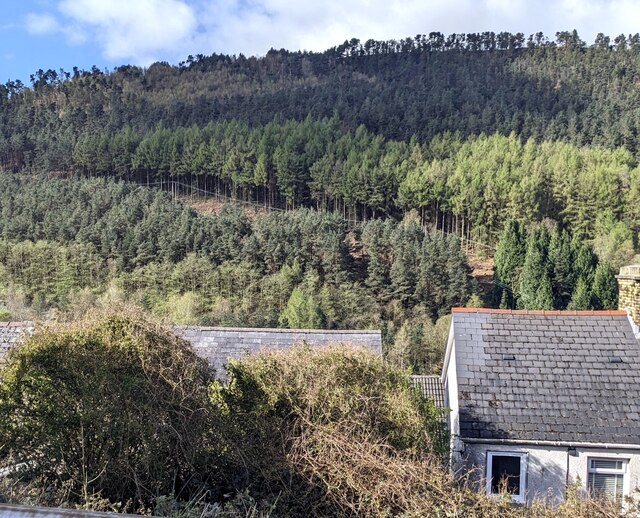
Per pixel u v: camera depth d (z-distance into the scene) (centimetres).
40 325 786
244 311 4622
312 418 762
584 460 988
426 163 8319
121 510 656
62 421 692
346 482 700
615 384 1084
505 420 1030
